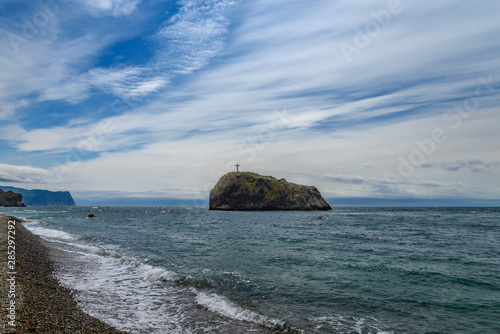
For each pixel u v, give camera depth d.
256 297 11.59
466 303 11.12
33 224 46.69
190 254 20.91
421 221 65.19
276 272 15.65
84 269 15.45
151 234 34.78
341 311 10.23
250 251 22.48
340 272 15.75
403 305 10.89
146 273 14.94
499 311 10.33
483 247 26.11
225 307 10.30
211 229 42.97
